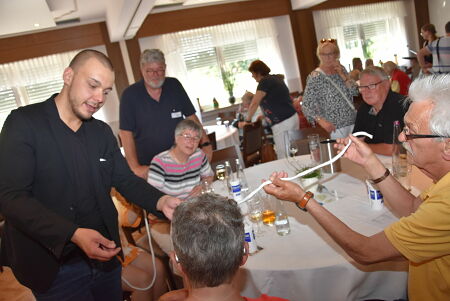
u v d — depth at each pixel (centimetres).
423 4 970
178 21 736
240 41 788
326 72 326
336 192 194
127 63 713
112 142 161
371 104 252
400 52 973
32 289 146
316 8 845
